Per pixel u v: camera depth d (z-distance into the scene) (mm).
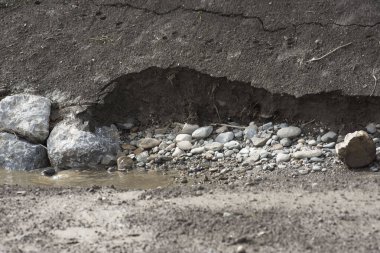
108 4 13273
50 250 7570
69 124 11711
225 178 10320
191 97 12133
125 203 8945
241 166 10773
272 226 7867
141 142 11742
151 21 12852
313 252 7219
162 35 12602
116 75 12234
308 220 8031
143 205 8820
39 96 12195
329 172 10250
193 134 11742
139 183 10375
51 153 11430
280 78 11703
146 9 13000
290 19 12266
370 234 7629
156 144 11695
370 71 11492
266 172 10430
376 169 10234
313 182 9594
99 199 9164
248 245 7418
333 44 11891
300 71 11711
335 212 8266
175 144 11664
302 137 11391
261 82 11711
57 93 12320
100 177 10820
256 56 12031
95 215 8523
